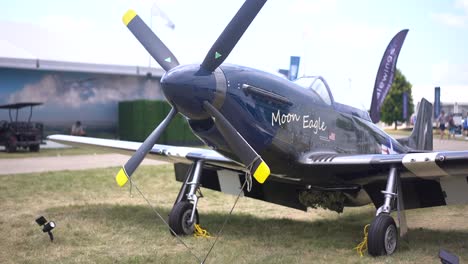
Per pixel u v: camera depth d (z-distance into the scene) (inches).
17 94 860.6
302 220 284.5
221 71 190.9
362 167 208.4
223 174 270.1
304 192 251.1
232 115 191.8
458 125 869.2
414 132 331.6
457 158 185.5
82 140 302.5
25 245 210.7
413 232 248.5
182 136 916.6
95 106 935.0
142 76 979.3
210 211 307.9
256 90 197.2
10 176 446.0
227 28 183.3
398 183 205.8
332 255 199.3
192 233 234.2
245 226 260.5
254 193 266.2
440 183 219.9
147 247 209.0
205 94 183.3
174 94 181.9
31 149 774.5
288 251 205.6
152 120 899.4
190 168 246.4
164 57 207.5
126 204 325.1
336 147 231.8
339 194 245.3
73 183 411.2
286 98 207.9
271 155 208.1
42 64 858.8
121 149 280.5
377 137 259.9
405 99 1139.3
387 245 198.2
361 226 268.8
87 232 234.8
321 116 223.9
